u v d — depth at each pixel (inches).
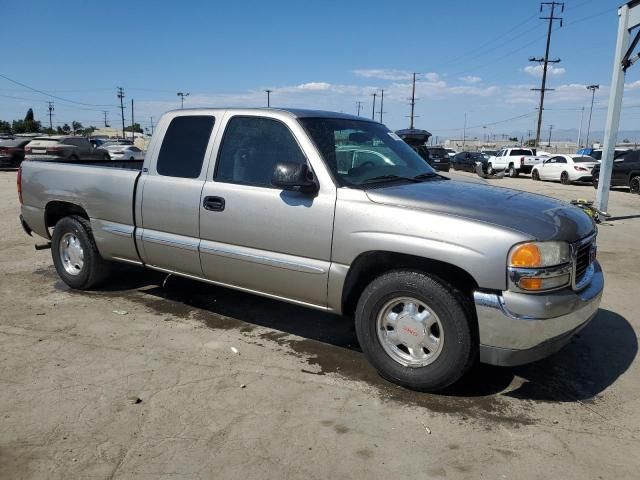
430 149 1164.5
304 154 164.7
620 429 134.0
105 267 229.9
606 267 298.8
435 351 145.9
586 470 117.3
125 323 197.9
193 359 168.4
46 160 249.1
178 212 189.0
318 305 165.5
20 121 4060.0
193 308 215.5
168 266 198.7
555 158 1085.8
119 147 1206.3
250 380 155.2
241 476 112.7
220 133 183.9
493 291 136.0
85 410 136.9
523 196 168.1
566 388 155.2
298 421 134.0
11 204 512.1
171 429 129.3
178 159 192.7
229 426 131.1
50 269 271.7
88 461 116.7
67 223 229.6
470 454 122.2
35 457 117.9
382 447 124.0
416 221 143.9
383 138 194.7
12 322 197.0
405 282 145.7
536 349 136.5
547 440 128.3
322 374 160.2
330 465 117.1
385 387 153.0
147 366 162.7
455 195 156.9
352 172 166.4
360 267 157.0
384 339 154.3
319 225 157.9
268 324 200.1
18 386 148.8
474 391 152.1
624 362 173.2
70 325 195.0
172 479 111.4
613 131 478.6
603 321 210.5
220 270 182.4
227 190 176.6
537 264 133.9
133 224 204.7
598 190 492.7
